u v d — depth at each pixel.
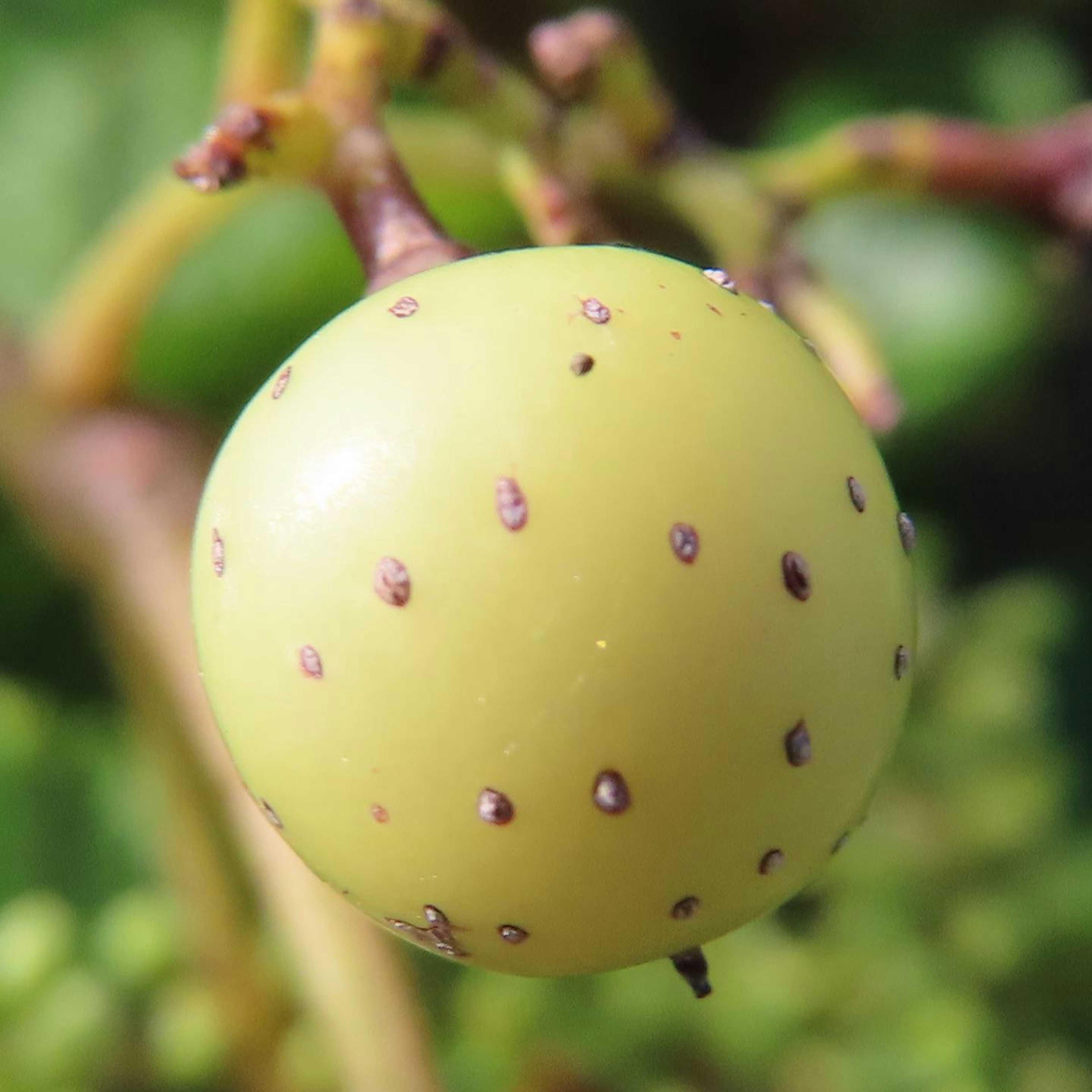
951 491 0.11
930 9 0.11
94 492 0.07
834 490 0.05
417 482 0.05
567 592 0.05
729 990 0.07
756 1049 0.07
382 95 0.06
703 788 0.05
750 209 0.07
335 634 0.05
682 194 0.07
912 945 0.07
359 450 0.05
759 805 0.05
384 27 0.06
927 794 0.08
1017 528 0.11
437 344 0.05
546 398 0.05
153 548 0.07
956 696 0.08
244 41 0.07
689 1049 0.07
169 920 0.07
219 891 0.07
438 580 0.05
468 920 0.05
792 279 0.07
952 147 0.07
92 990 0.07
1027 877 0.07
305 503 0.05
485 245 0.09
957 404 0.10
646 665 0.05
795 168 0.07
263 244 0.09
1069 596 0.10
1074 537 0.11
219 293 0.09
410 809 0.05
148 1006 0.07
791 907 0.07
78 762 0.09
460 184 0.07
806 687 0.05
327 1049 0.07
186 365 0.10
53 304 0.10
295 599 0.05
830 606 0.05
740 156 0.09
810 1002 0.07
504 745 0.05
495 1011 0.07
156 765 0.07
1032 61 0.11
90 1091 0.07
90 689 0.10
